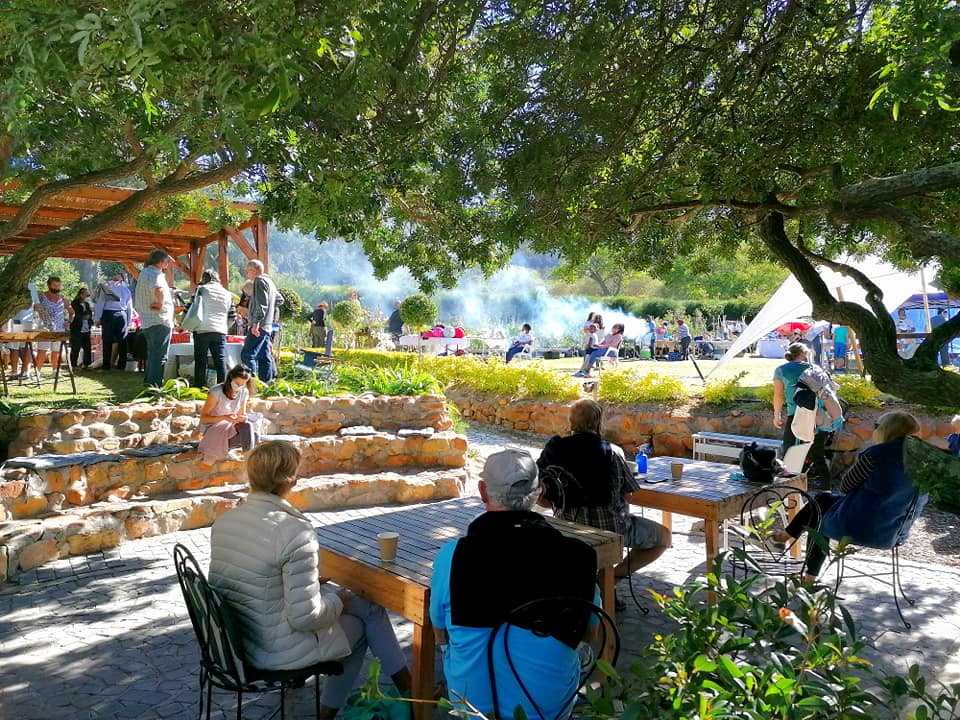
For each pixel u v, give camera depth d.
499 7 4.05
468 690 2.56
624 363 22.47
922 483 2.47
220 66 2.60
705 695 1.73
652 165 4.45
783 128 4.18
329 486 7.42
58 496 6.25
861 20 4.02
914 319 21.22
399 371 10.31
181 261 18.38
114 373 12.47
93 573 5.52
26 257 4.39
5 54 2.80
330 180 4.45
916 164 4.29
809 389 7.18
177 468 7.07
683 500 4.73
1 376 11.29
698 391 11.62
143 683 3.87
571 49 3.96
